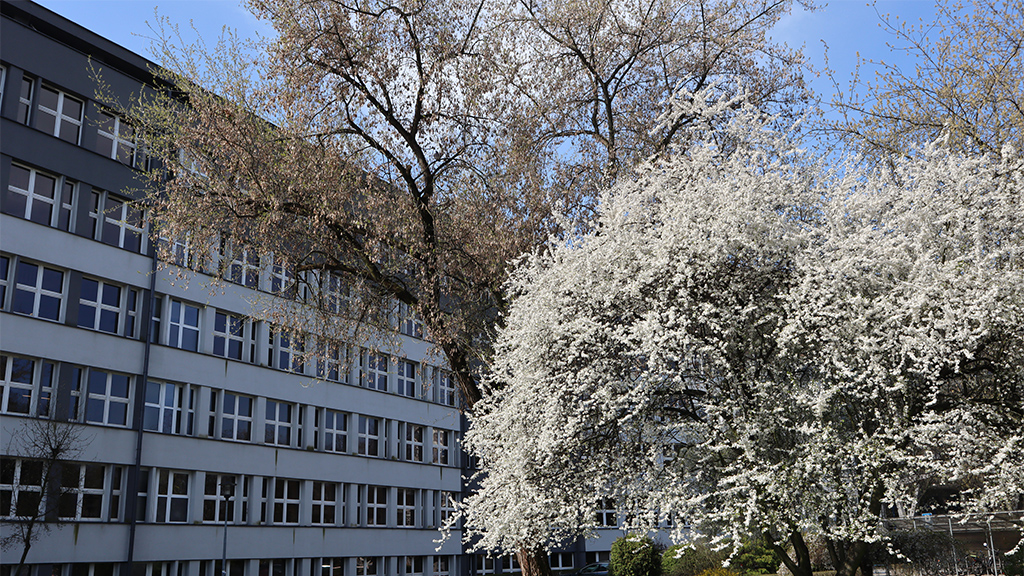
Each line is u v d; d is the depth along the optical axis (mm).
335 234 15219
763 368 10648
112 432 24156
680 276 10273
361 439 34969
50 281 23641
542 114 16500
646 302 10914
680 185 11602
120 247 25547
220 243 16000
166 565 25438
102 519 23547
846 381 9898
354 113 15664
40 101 24234
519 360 11305
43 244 23344
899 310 9562
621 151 16266
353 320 16094
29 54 24000
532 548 12258
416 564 36531
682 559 27828
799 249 10422
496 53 16141
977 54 14914
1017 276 9484
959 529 20109
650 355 10055
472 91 15742
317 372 32875
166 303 26844
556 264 11688
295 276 15789
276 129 14961
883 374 9398
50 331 23094
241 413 29359
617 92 17047
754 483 9820
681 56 17016
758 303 10734
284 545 29625
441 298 15820
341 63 15031
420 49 15617
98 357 24203
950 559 19516
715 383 10508
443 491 38844
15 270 22594
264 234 14578
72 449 22562
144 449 25172
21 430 21719
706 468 11344
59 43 24875
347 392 34188
